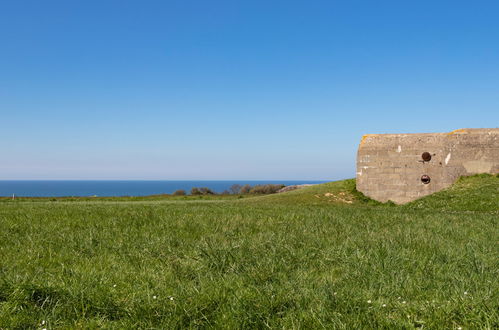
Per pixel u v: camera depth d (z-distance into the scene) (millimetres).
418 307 4445
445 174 27516
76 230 10141
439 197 25469
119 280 5668
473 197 23625
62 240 8625
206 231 10086
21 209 17000
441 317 4137
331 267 6461
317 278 5793
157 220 12234
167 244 8172
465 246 7773
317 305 4523
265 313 4367
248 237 9023
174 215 13789
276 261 6594
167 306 4520
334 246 7742
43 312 4453
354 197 28734
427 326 4031
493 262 6391
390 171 28375
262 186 56156
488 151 27188
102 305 4582
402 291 5039
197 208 18156
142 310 4410
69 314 4457
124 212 15000
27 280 5355
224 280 5586
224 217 12891
